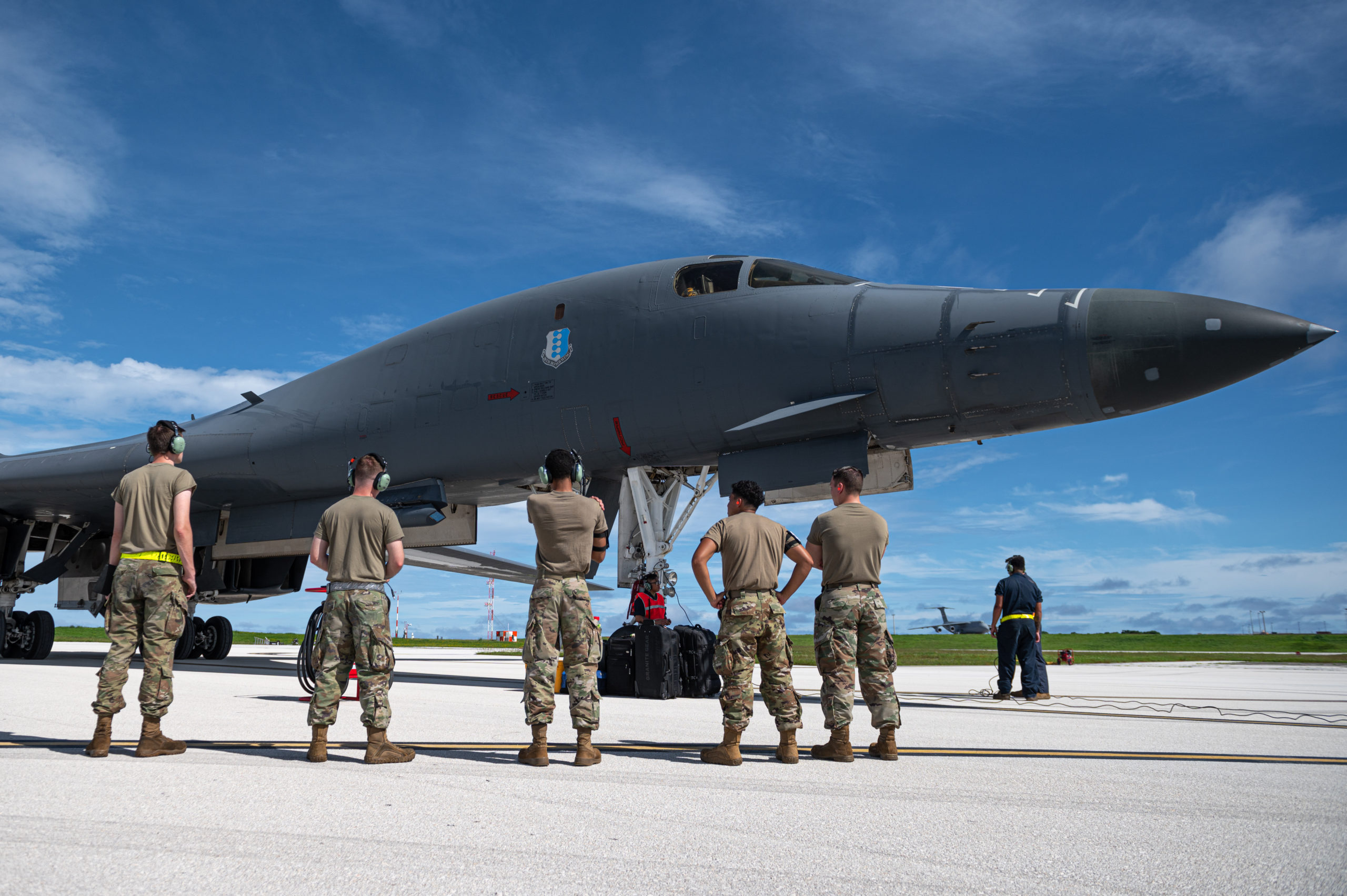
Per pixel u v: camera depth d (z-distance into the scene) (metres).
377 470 4.93
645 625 9.32
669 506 11.33
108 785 3.83
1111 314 8.32
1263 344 7.84
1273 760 5.00
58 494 15.34
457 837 2.95
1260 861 2.70
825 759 4.89
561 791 3.80
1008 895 2.34
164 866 2.56
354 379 12.60
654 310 10.36
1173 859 2.71
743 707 4.70
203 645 17.34
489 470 11.41
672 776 4.26
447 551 22.09
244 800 3.53
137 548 4.80
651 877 2.49
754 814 3.35
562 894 2.33
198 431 14.06
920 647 36.31
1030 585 10.13
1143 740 6.02
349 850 2.76
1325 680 15.86
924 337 8.95
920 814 3.37
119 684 4.75
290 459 12.86
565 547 4.77
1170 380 8.22
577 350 10.64
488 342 11.41
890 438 9.52
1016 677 15.85
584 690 4.64
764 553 4.82
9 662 15.41
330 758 4.77
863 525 5.02
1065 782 4.15
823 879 2.47
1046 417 8.80
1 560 16.48
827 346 9.37
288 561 17.64
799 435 9.62
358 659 4.64
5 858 2.63
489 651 32.72
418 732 6.03
